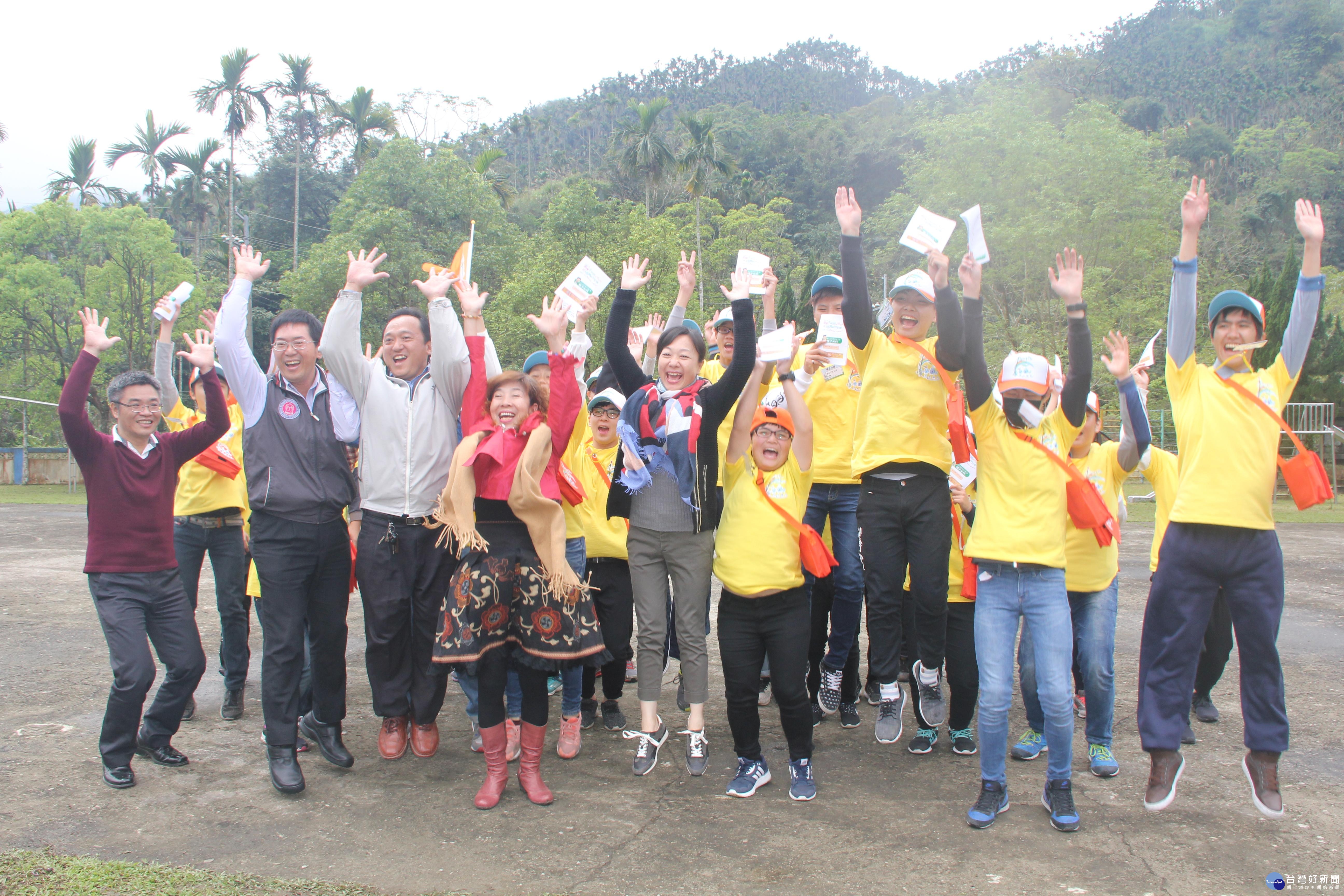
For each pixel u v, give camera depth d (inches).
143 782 155.6
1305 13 3651.6
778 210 2970.0
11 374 1288.1
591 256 1261.1
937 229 157.2
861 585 193.5
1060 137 1003.9
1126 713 197.9
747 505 151.5
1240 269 1562.5
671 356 164.1
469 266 171.6
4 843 130.3
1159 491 191.6
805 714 150.6
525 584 147.3
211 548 192.1
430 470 163.3
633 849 131.0
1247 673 139.2
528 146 3855.8
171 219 1953.7
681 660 165.5
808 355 181.6
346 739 181.6
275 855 127.7
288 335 157.9
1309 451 142.1
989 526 143.7
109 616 153.3
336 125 1845.5
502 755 148.3
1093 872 123.4
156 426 161.8
